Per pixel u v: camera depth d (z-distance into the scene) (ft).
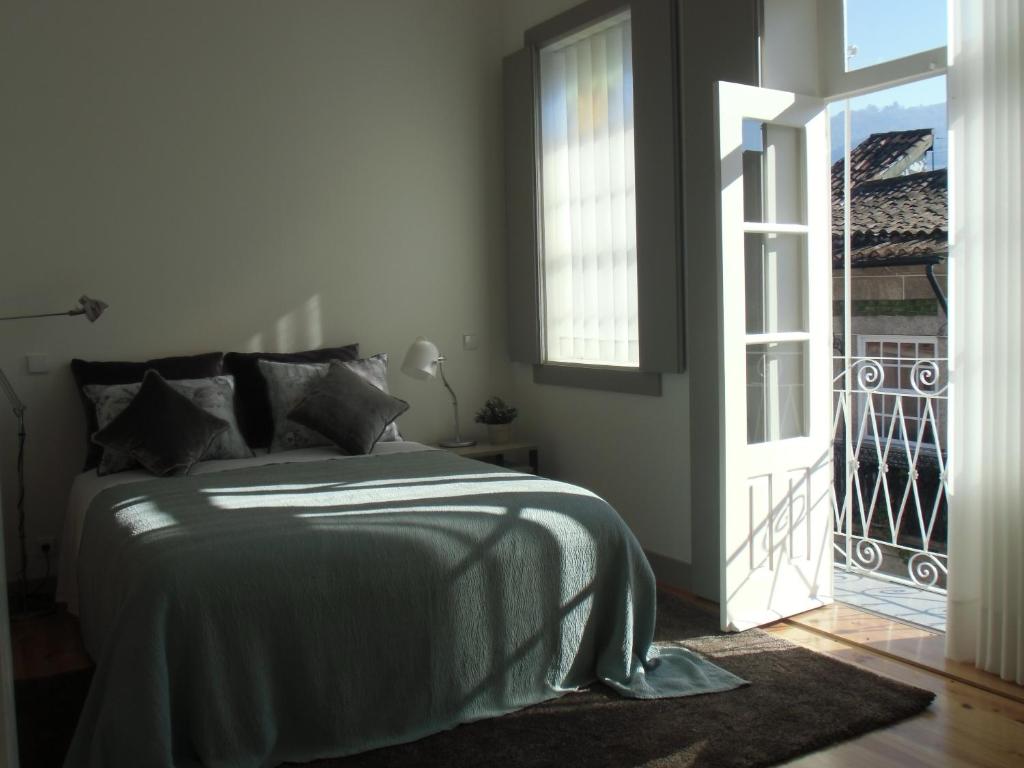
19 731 8.75
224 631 7.72
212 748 7.59
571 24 14.76
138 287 13.82
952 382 9.79
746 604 11.29
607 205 14.61
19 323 13.03
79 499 11.77
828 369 11.96
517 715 8.98
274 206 14.87
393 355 16.14
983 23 9.20
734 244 10.84
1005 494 9.34
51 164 13.12
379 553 8.45
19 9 12.80
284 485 10.69
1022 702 9.08
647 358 13.41
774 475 11.44
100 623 9.06
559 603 9.39
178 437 12.10
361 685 8.30
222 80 14.32
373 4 15.58
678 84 12.62
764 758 7.94
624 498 14.40
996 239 9.23
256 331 14.80
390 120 15.87
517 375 17.21
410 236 16.19
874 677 9.64
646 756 8.04
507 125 16.71
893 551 15.60
